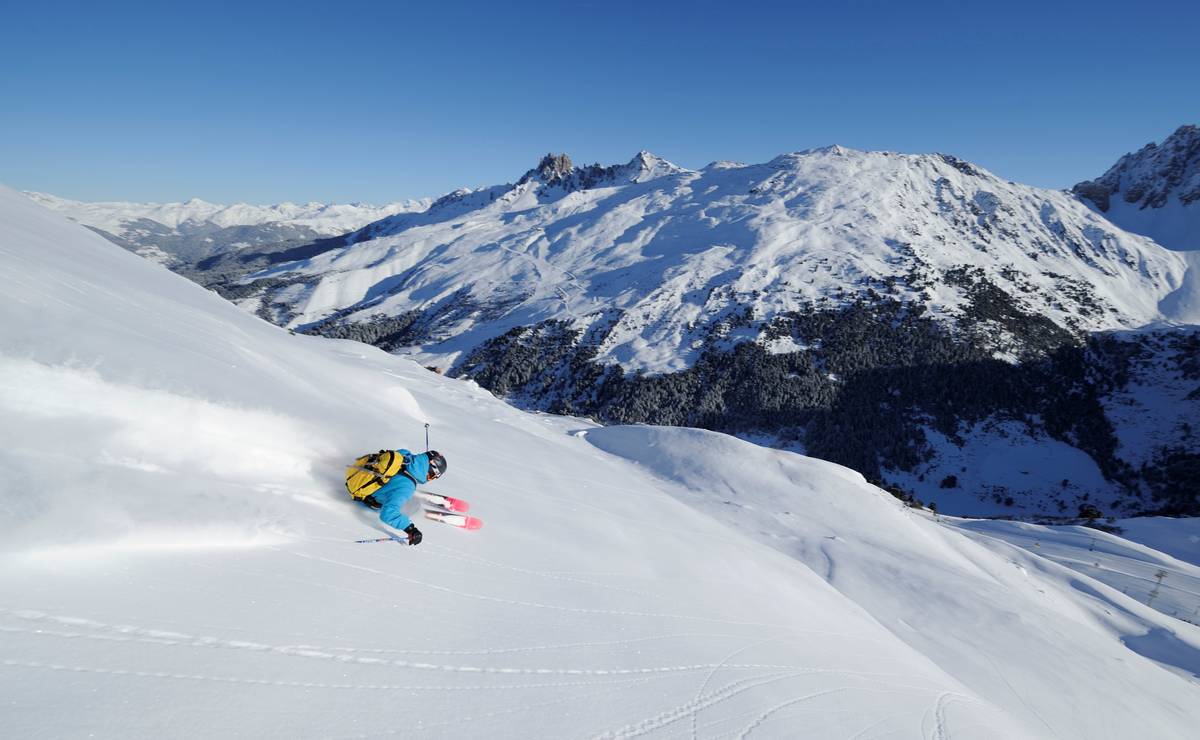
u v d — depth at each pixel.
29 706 2.04
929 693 6.59
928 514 44.53
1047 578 25.42
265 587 3.27
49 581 2.57
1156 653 19.41
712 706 4.29
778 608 7.48
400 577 4.10
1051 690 11.84
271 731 2.42
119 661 2.40
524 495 8.38
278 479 4.26
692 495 22.08
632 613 5.35
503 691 3.43
